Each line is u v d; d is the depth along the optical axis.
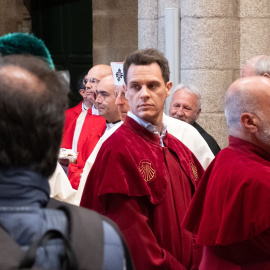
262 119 2.40
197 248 2.83
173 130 3.48
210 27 5.88
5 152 1.26
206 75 5.91
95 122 5.13
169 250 2.75
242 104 2.43
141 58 2.85
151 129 2.87
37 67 1.33
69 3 8.98
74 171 4.28
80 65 9.01
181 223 2.70
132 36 8.63
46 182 1.32
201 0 5.86
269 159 2.44
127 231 2.63
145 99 2.82
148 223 2.72
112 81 4.41
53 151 1.32
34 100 1.28
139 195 2.69
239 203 2.30
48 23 9.06
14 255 1.17
